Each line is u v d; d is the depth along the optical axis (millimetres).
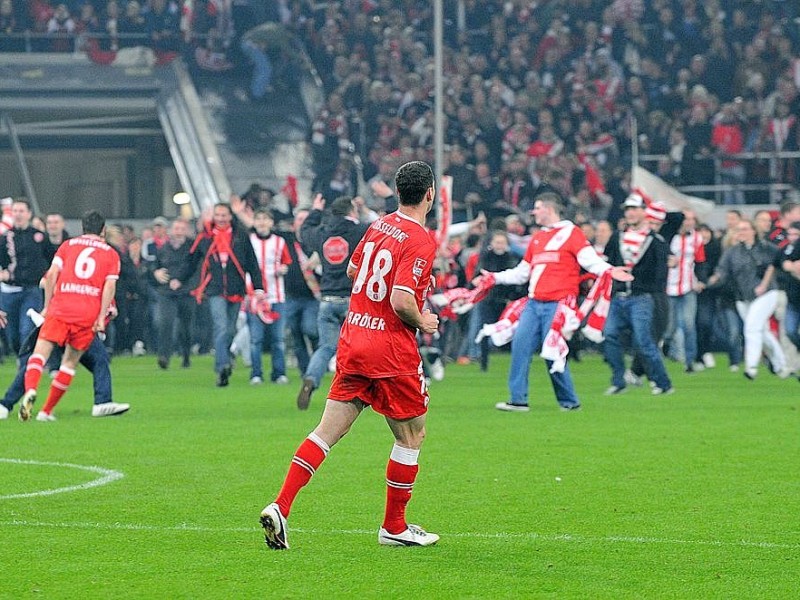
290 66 70000
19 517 15641
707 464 20266
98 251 26016
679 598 11836
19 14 69188
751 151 62781
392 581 12414
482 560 13359
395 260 13492
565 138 63844
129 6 69312
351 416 13750
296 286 36500
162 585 12227
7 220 37875
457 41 69625
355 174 62906
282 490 13375
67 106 68812
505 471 19484
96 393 27438
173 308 43656
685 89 66250
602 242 40875
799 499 17078
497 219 42156
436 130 53844
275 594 11891
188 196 64750
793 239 34688
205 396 32625
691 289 41844
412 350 13680
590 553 13727
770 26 68812
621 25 68562
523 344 28359
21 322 34250
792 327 35562
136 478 18703
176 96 68750
